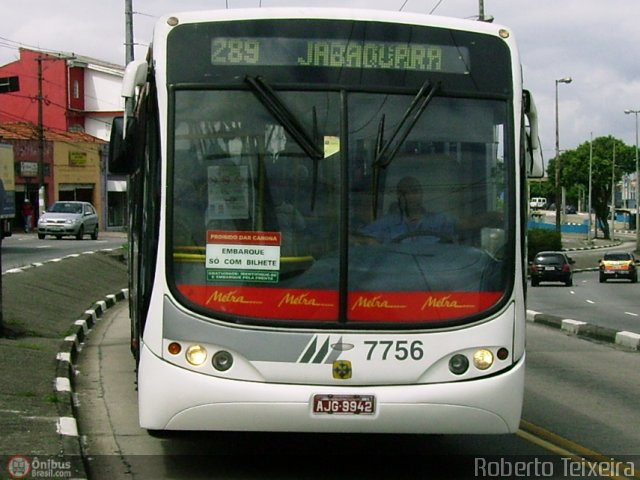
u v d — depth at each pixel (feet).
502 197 23.00
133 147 25.91
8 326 46.85
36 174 195.21
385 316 22.06
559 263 150.82
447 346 22.13
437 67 23.24
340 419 21.65
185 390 21.67
